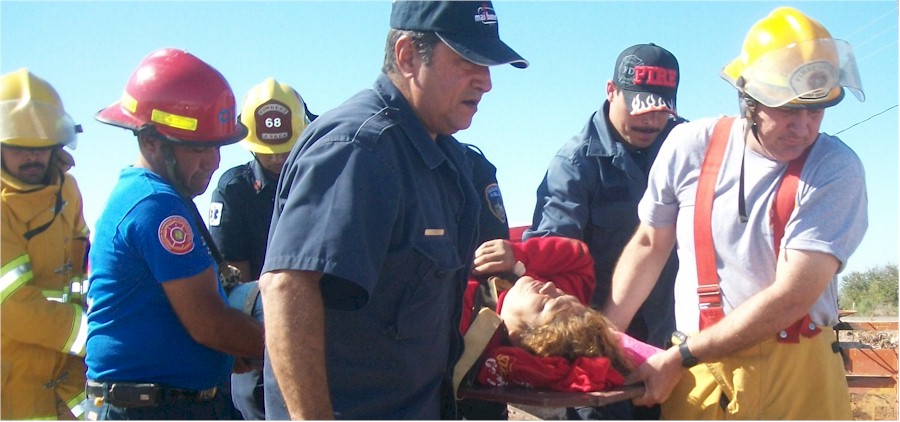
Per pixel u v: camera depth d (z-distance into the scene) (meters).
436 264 2.51
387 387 2.52
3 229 3.54
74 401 3.77
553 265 3.75
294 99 4.33
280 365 2.28
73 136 3.72
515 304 3.30
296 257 2.27
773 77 2.78
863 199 2.92
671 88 4.13
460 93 2.55
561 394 2.88
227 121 3.10
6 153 3.59
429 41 2.52
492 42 2.53
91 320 2.95
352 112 2.50
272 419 2.51
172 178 3.02
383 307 2.47
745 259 2.96
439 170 2.63
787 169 2.91
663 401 3.12
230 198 4.16
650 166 4.17
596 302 4.13
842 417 3.02
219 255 3.29
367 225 2.33
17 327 3.50
